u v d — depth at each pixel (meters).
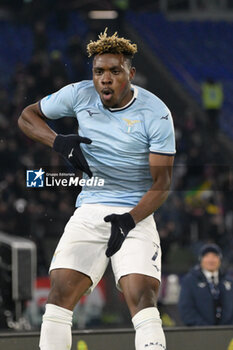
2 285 12.47
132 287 6.32
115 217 6.28
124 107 6.47
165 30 39.06
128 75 6.40
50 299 6.43
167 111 6.51
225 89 36.53
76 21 35.28
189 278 11.27
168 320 15.02
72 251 6.50
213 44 39.06
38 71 23.38
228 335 8.48
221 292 11.21
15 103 23.41
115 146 6.51
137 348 6.22
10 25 35.66
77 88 6.67
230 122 33.31
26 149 19.56
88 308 16.25
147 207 6.40
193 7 40.53
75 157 6.53
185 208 22.45
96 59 6.36
